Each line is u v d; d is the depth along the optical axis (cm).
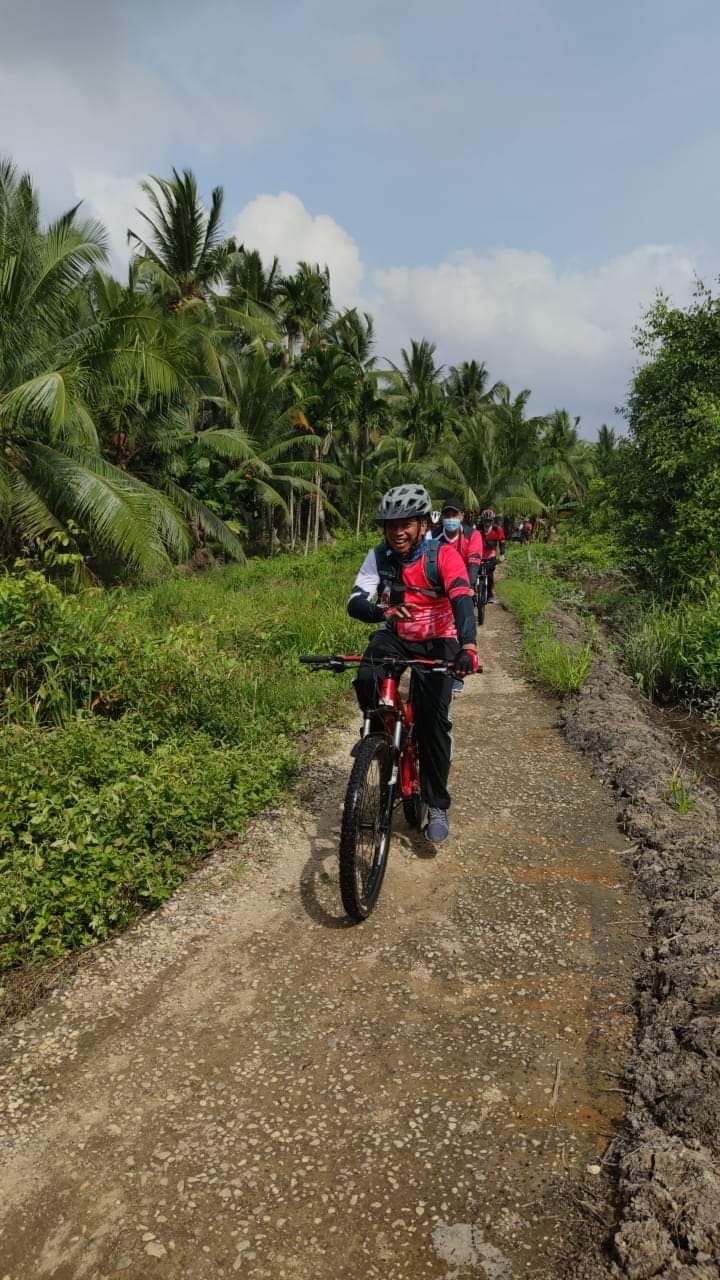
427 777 398
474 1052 269
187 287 2652
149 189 2536
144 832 396
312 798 496
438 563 371
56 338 1510
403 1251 199
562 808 474
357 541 2552
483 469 3709
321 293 3494
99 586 1473
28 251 1409
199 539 2344
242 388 2759
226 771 475
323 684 723
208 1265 198
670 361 1349
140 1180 223
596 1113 240
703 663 839
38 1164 230
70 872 358
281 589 1395
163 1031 285
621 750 547
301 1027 285
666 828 421
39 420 1467
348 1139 235
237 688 632
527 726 654
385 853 368
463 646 349
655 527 1398
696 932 316
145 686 584
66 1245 204
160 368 1553
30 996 306
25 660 584
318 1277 194
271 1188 219
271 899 375
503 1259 196
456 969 317
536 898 370
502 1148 229
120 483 1560
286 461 3009
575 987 302
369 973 316
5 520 1450
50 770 454
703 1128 221
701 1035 254
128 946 338
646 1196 202
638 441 1427
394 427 4009
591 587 1773
